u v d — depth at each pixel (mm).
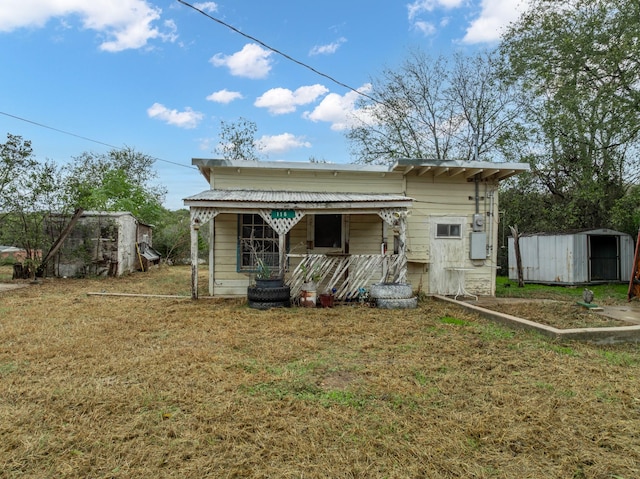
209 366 4082
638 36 10938
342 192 9430
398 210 8031
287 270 9117
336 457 2438
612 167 13109
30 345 4855
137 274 15227
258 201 7715
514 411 3115
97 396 3291
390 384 3643
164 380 3676
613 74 12039
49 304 7914
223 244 9016
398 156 20031
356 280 8211
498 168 9086
